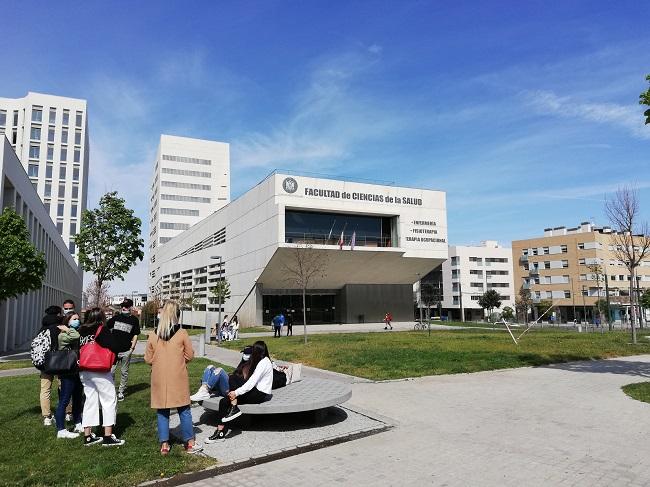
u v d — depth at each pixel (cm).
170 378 571
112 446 598
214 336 3188
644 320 7794
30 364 1694
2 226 1973
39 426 707
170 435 662
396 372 1276
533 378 1191
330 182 4509
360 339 2573
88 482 477
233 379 692
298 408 676
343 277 4875
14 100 7431
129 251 2566
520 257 9112
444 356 1592
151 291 9294
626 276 8325
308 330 4066
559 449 599
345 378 1204
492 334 3203
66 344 720
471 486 479
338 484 489
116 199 2558
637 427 706
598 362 1538
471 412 816
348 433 675
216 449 600
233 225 5234
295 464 557
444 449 605
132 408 821
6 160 2280
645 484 480
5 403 885
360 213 4666
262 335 3431
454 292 9650
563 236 8425
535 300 8406
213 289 4509
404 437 666
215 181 10575
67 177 7469
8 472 502
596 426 714
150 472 504
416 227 4844
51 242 4159
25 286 1964
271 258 4231
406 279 5206
